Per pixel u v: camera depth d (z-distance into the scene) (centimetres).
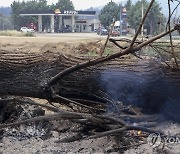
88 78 488
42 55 506
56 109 441
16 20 7919
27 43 1858
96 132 449
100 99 501
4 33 3859
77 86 494
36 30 7550
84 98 507
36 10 7512
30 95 505
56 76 480
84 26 7069
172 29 446
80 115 429
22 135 488
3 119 509
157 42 538
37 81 493
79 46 1320
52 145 458
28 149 445
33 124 497
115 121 430
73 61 497
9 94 510
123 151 433
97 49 1051
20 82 498
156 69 477
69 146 454
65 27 6831
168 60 495
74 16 7069
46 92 491
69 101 484
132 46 447
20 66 498
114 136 454
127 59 503
